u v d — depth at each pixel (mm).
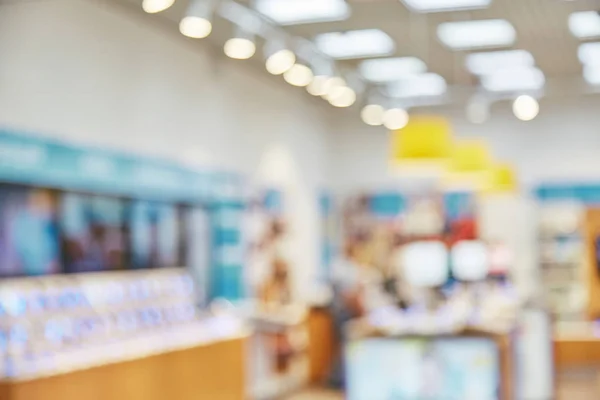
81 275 8461
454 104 15336
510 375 9945
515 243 15320
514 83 13891
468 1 9297
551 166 15188
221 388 9430
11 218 7641
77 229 8539
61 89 8195
